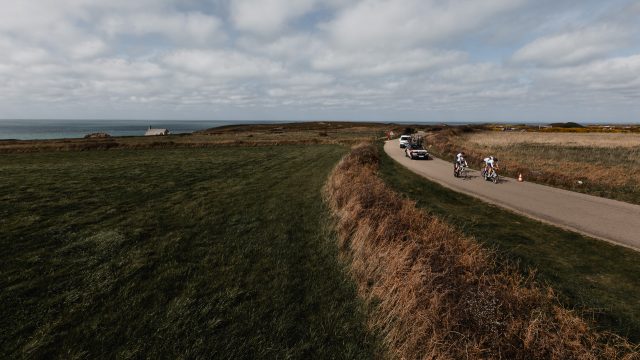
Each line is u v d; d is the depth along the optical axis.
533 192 15.73
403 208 9.29
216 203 12.43
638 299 6.26
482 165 23.66
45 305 5.21
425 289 4.93
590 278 7.09
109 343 4.39
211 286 6.09
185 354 4.21
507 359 3.91
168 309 5.24
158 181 16.89
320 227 9.69
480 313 4.41
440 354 3.94
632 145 38.84
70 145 39.88
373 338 4.71
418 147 31.81
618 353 4.41
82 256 7.15
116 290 5.79
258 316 5.17
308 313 5.34
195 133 105.38
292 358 4.28
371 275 6.23
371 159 23.47
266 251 7.88
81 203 11.77
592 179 17.20
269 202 12.74
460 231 9.16
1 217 9.73
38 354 4.13
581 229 10.25
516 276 6.47
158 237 8.56
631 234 9.73
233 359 4.20
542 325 4.38
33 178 16.95
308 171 20.94
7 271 6.31
